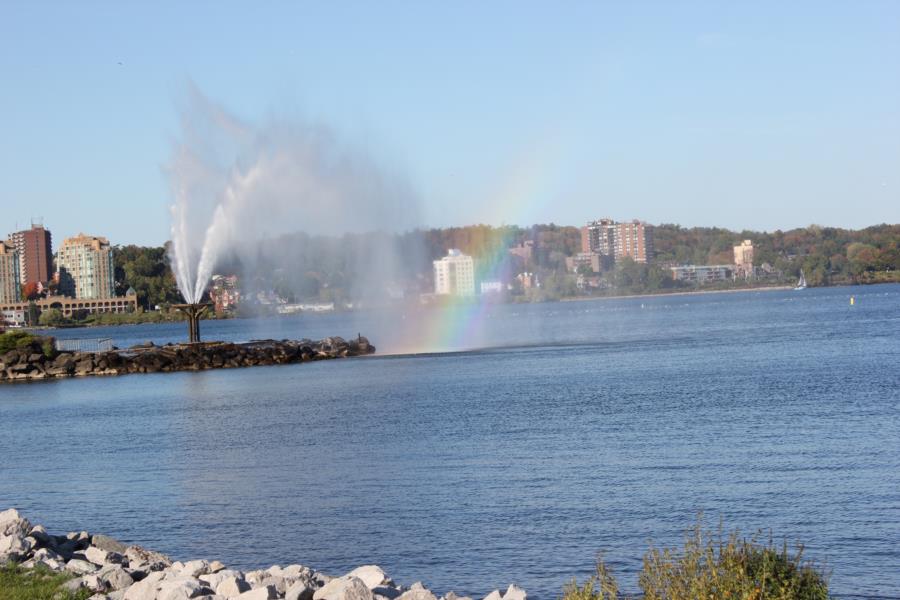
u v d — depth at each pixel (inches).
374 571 944.9
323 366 4653.1
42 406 3412.9
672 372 3690.9
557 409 2635.3
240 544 1325.0
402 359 4904.0
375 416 2635.3
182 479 1797.5
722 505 1413.6
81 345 5634.8
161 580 933.8
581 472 1688.0
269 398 3270.2
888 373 3235.7
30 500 1668.3
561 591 1077.8
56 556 1008.9
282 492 1631.4
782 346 4864.7
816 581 773.3
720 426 2177.7
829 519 1314.0
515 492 1547.7
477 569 1170.0
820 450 1806.1
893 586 1054.4
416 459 1895.9
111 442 2390.5
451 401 2925.7
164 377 4468.5
